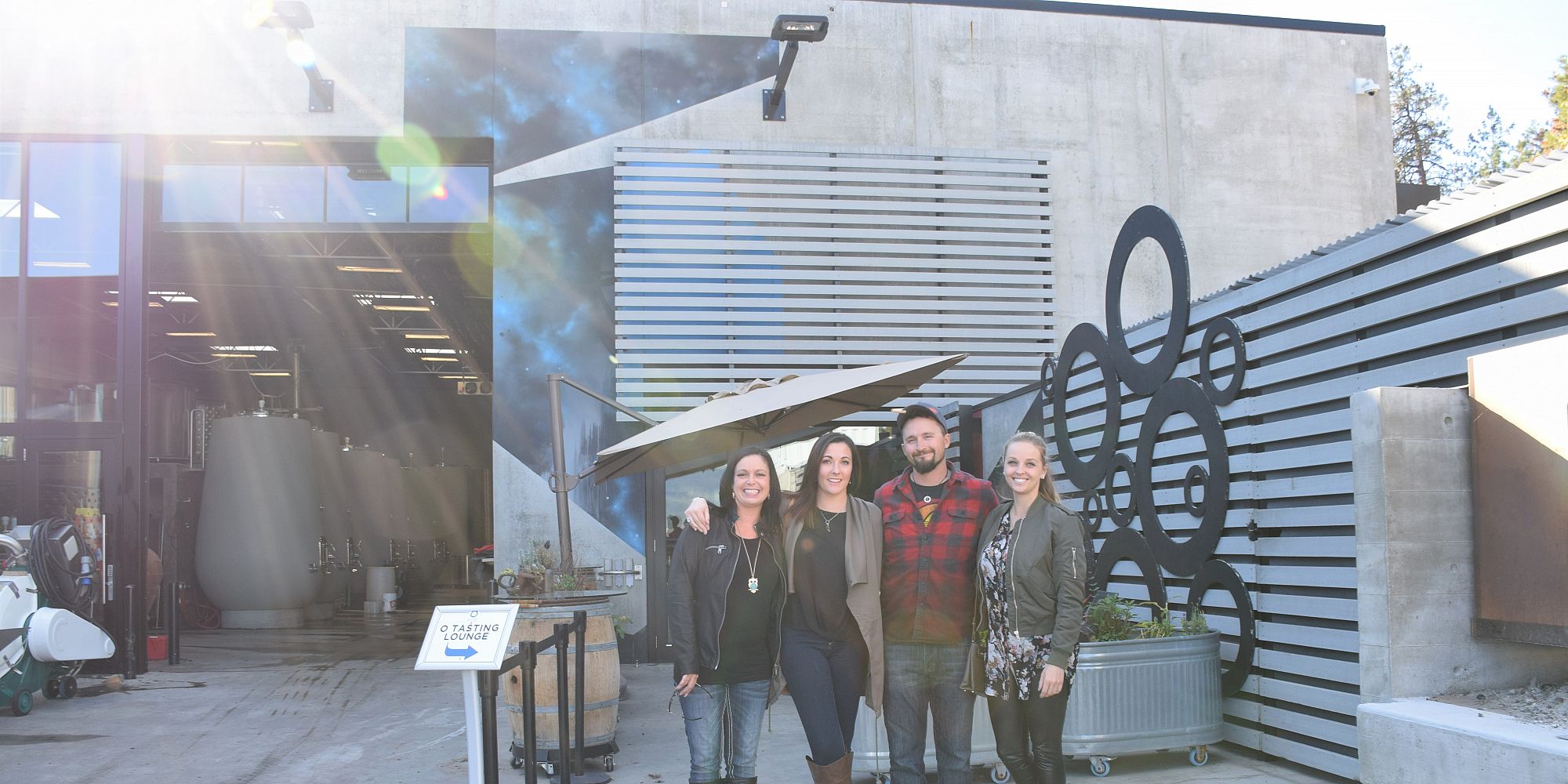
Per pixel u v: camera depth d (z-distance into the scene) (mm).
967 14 11422
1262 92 11789
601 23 10992
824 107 11117
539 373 10469
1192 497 6242
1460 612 4379
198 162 11125
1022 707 3883
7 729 7535
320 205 11242
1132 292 11320
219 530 16234
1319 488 5160
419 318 20250
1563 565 3912
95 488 10195
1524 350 4105
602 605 6105
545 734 5801
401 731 7336
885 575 3955
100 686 9289
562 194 10711
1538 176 4160
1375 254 5016
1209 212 11531
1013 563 3812
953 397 10750
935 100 11281
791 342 10531
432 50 10773
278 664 11180
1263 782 5219
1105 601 5887
